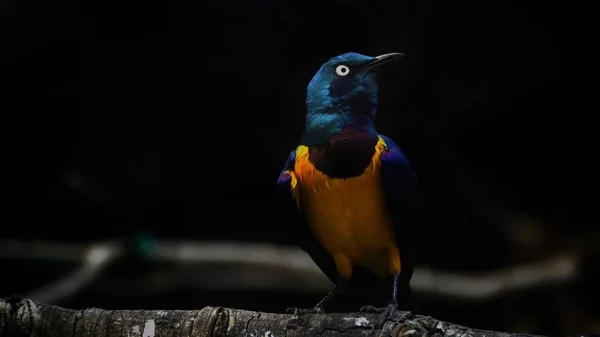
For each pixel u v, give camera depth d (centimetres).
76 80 1412
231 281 1312
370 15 1355
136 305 1402
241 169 1437
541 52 1362
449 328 505
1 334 541
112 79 1412
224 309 546
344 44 1368
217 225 1445
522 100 1384
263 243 1435
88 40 1397
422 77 1367
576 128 1384
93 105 1423
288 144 1408
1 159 1427
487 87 1375
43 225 1448
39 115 1423
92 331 545
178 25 1388
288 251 1318
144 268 1355
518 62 1367
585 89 1368
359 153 690
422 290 1259
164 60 1404
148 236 1316
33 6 1372
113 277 1357
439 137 1379
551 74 1368
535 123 1391
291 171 723
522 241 1357
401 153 714
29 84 1409
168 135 1427
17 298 556
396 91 1370
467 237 1389
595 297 1274
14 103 1412
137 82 1414
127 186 1434
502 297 1277
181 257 1312
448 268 1384
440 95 1370
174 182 1437
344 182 689
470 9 1348
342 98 707
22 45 1387
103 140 1430
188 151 1432
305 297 1404
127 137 1430
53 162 1432
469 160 1395
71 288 1272
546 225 1377
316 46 1373
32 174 1437
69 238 1440
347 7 1354
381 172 698
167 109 1420
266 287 1307
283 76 1389
